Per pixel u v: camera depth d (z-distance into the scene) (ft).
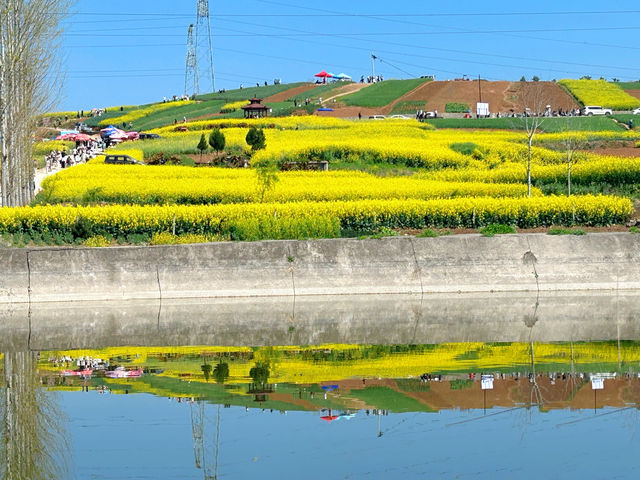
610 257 126.82
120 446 55.01
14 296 116.78
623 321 103.50
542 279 125.18
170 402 66.08
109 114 517.96
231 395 68.28
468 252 125.90
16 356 84.94
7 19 157.69
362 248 125.18
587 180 179.52
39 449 53.88
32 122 180.34
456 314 108.47
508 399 66.23
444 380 72.90
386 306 114.11
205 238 135.33
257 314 109.09
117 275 119.75
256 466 50.67
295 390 69.67
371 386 70.85
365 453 52.90
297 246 124.47
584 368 77.20
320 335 96.32
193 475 48.98
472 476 48.73
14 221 135.13
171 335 96.63
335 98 439.22
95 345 91.04
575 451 53.42
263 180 158.81
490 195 164.76
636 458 51.55
